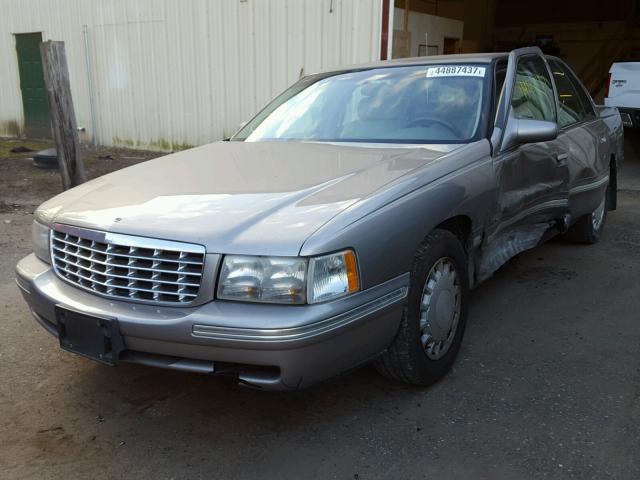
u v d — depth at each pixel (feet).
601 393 10.23
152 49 38.40
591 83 56.65
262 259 7.89
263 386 8.03
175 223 8.46
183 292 8.18
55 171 33.12
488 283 15.61
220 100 36.17
